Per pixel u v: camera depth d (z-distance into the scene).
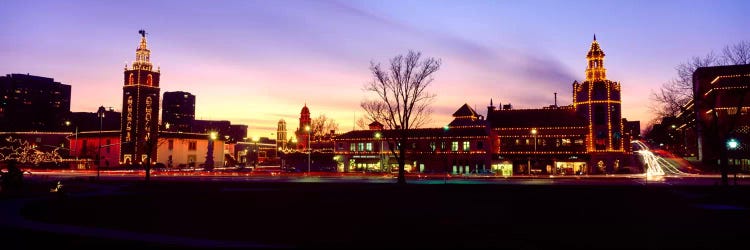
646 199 35.91
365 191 42.78
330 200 35.12
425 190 44.25
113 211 27.23
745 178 65.19
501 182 60.62
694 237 18.88
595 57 91.81
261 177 78.38
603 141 88.62
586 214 26.39
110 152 122.19
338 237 18.44
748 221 23.23
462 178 74.06
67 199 33.16
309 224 22.02
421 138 96.38
